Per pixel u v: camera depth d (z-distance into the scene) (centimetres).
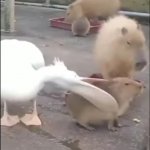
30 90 262
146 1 674
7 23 559
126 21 354
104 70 350
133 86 288
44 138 280
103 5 604
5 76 262
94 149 271
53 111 317
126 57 342
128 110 329
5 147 267
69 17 589
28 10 691
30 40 529
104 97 271
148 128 304
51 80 261
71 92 283
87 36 567
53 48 498
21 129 289
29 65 268
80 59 455
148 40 478
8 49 271
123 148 274
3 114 304
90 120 291
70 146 272
